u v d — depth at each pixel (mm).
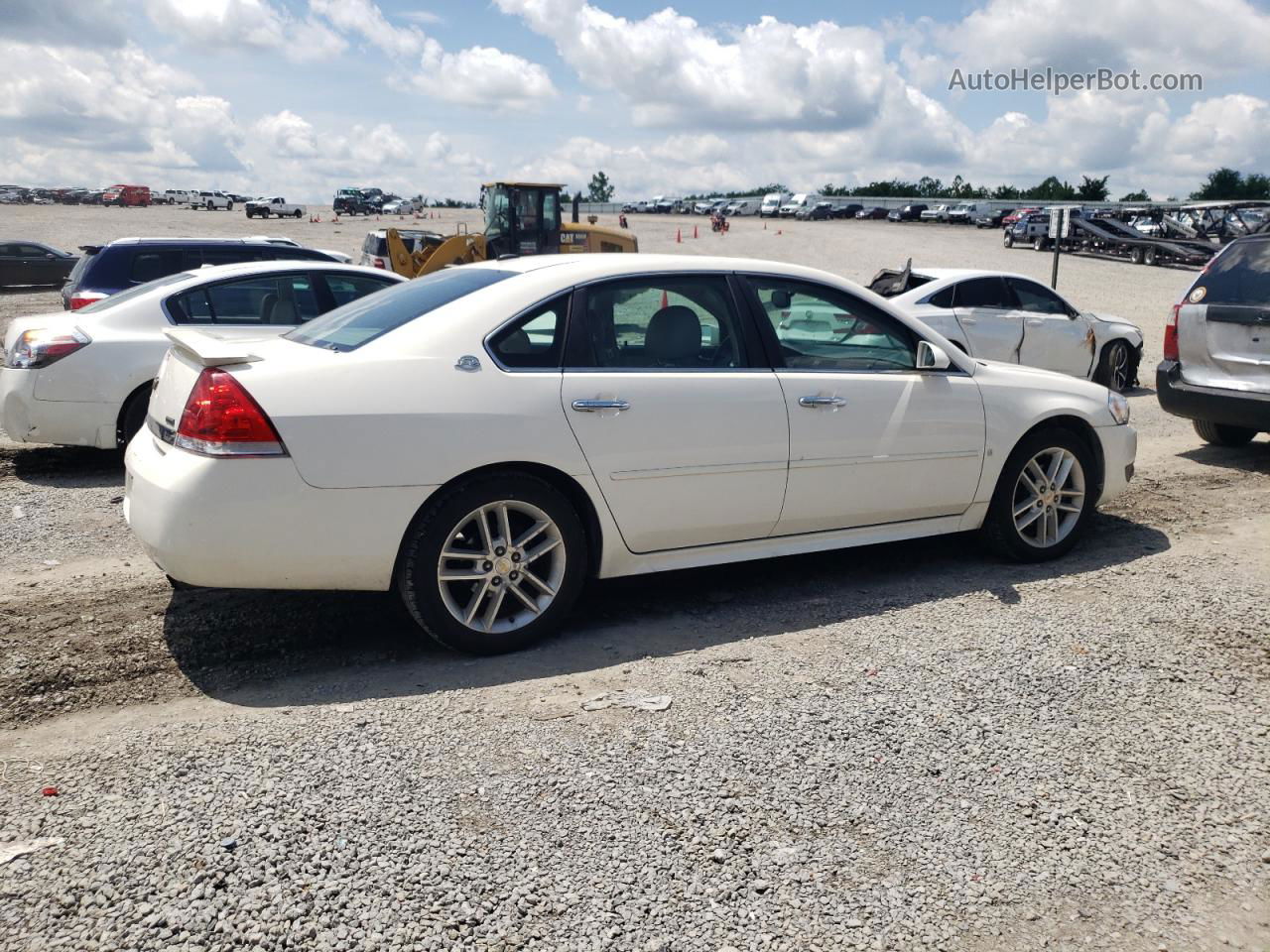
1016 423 5199
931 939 2422
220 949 2279
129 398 7281
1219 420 8008
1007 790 3072
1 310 21844
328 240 48219
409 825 2783
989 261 40562
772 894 2555
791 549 4766
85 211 71750
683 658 4051
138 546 5609
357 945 2311
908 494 4953
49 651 4070
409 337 4012
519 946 2336
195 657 4039
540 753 3223
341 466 3730
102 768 3082
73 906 2402
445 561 3982
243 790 2938
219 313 7676
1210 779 3170
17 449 8203
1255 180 86438
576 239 24500
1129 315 22469
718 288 4590
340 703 3619
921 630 4371
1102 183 92750
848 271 35750
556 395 4078
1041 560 5430
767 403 4512
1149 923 2508
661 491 4328
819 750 3273
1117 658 4066
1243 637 4320
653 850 2715
